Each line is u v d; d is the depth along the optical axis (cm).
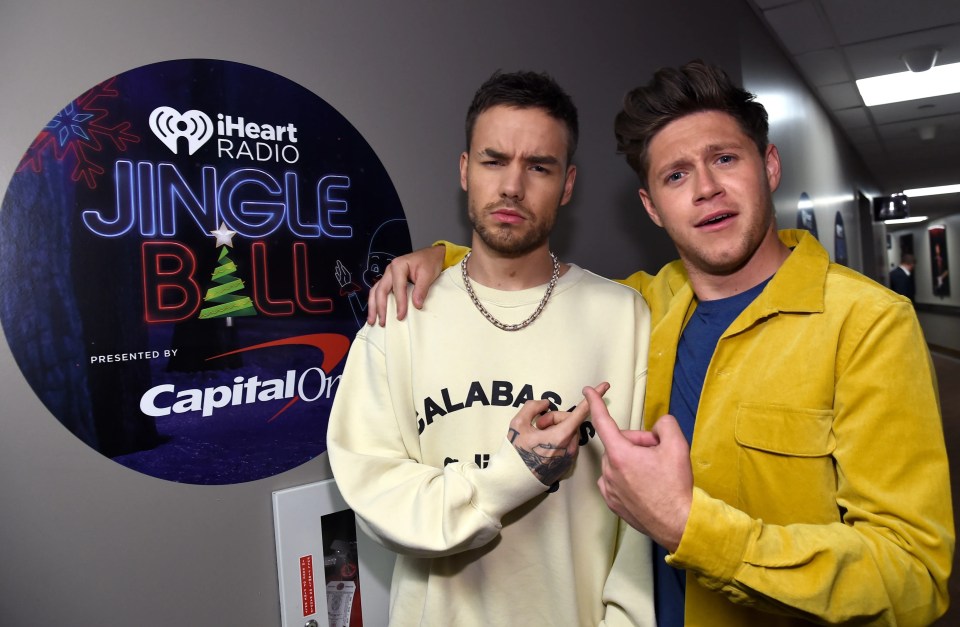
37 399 103
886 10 325
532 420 97
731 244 100
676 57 240
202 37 120
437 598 104
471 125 112
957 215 1228
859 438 83
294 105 132
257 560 125
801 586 74
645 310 121
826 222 520
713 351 105
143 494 112
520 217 107
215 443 120
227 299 122
